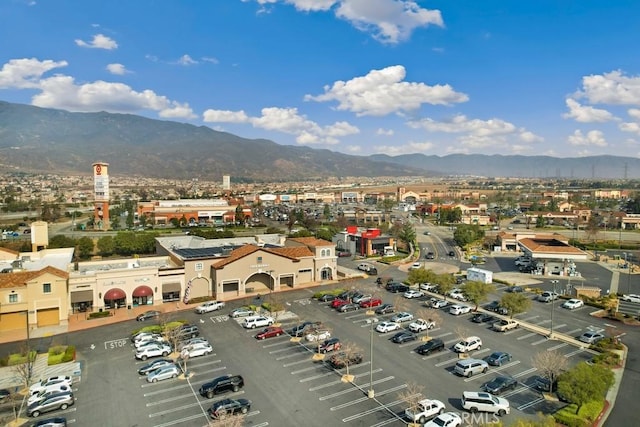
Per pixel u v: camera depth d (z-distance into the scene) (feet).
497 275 359.66
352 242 448.24
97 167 602.85
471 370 171.63
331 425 137.49
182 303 274.36
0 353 198.08
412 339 209.77
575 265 401.49
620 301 282.36
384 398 154.20
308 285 318.24
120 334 219.82
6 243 405.18
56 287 235.81
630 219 630.33
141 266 291.38
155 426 137.39
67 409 147.84
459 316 248.52
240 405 143.74
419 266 389.19
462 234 498.69
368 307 263.90
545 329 226.79
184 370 172.35
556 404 150.30
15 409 148.87
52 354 190.80
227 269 285.64
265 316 235.20
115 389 161.68
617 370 178.70
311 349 198.29
